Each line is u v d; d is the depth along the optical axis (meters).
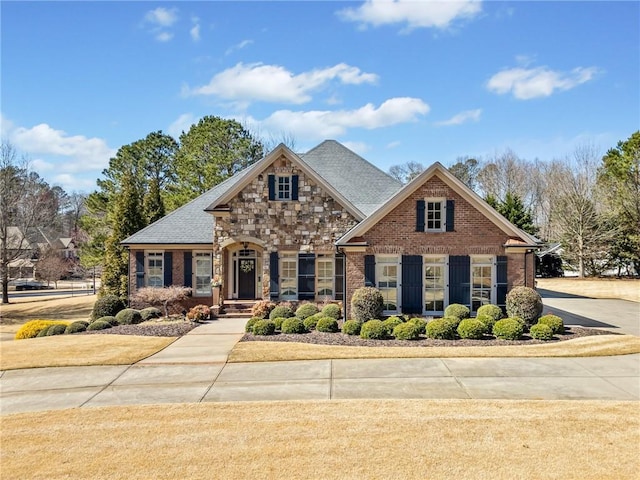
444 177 20.69
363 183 27.81
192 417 10.23
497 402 10.89
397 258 20.80
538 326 17.31
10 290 61.47
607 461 7.95
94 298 45.66
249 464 8.02
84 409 10.87
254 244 25.27
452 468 7.77
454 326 17.59
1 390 12.49
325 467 7.86
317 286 24.28
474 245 20.61
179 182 45.09
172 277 25.78
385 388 12.13
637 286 40.69
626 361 14.35
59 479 7.64
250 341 17.50
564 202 49.72
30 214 42.59
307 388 12.23
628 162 45.12
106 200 43.84
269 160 24.08
